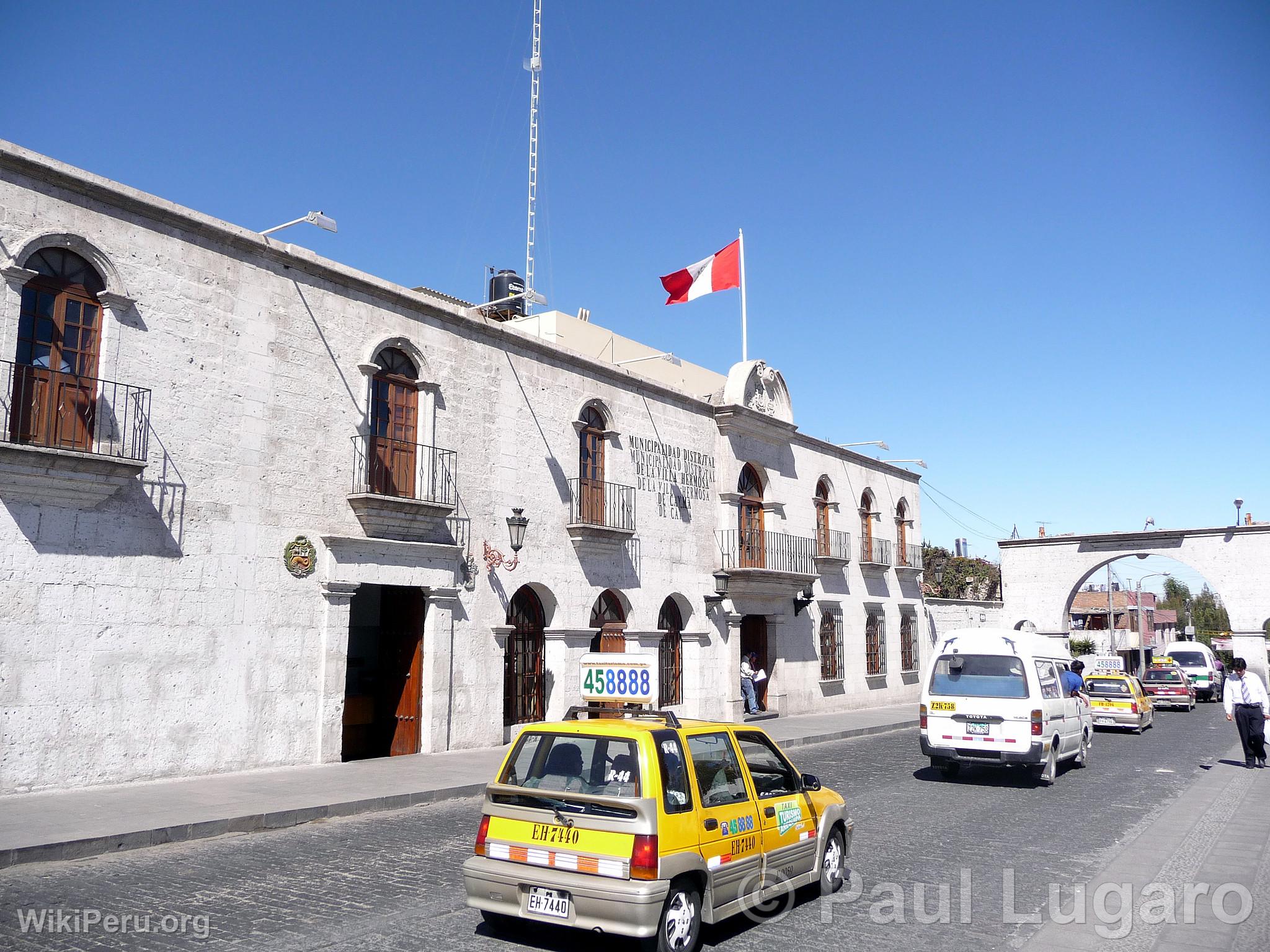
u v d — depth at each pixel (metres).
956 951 6.43
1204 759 18.28
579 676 18.59
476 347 17.11
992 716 14.65
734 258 24.89
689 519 22.38
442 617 15.81
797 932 6.85
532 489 17.98
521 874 6.21
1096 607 68.12
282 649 13.50
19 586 10.74
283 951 6.19
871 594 30.67
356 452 14.78
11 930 6.46
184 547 12.41
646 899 5.76
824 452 28.56
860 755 18.45
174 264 12.64
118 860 8.59
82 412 11.50
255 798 11.07
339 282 14.81
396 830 10.28
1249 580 39.72
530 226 27.08
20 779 10.61
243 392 13.33
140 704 11.80
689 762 6.54
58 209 11.42
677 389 22.25
